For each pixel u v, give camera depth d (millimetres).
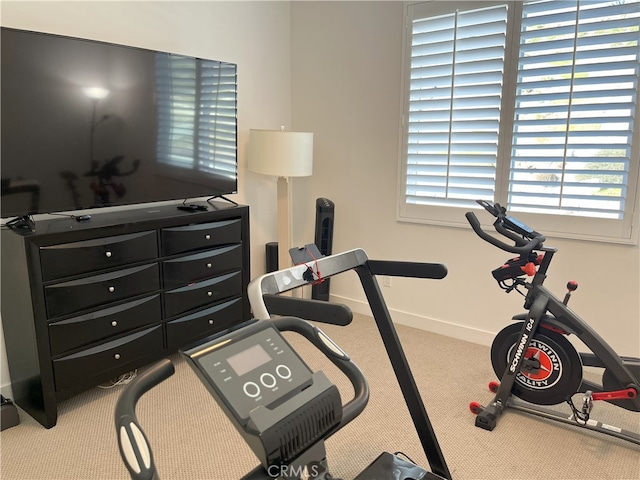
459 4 2957
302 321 1163
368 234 3691
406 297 3568
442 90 3115
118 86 2477
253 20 3533
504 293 3100
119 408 870
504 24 2814
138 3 2820
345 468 1988
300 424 876
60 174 2312
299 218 4094
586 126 2637
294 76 3900
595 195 2664
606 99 2570
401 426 2287
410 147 3322
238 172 3572
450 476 1799
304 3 3725
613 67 2516
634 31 2445
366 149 3578
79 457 2064
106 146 2473
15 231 2180
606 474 1955
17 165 2158
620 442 2166
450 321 3373
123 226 2428
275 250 3748
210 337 966
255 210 3764
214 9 3248
